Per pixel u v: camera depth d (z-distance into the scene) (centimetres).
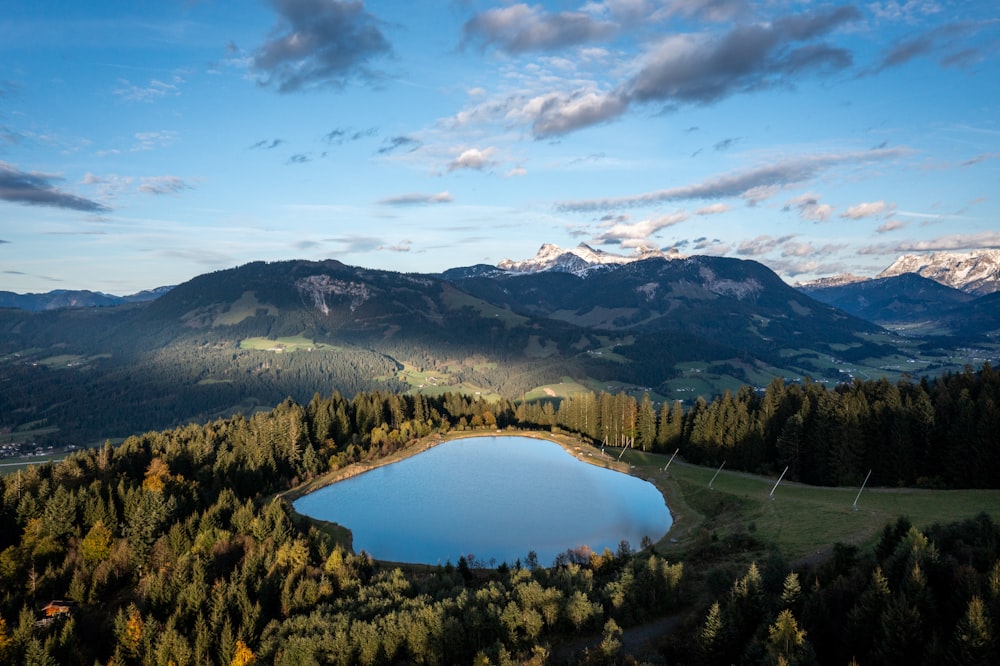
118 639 7825
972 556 5950
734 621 6025
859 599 5684
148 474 13500
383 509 13950
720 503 12506
